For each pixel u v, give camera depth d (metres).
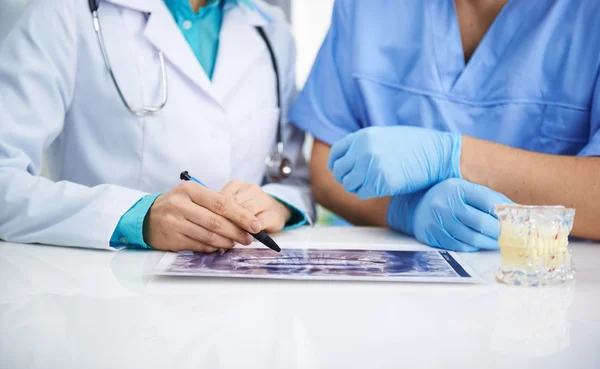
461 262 0.83
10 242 0.96
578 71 1.17
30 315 0.56
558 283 0.73
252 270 0.75
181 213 0.88
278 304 0.61
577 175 1.02
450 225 0.94
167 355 0.46
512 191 1.04
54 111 1.13
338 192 1.34
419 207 1.02
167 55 1.23
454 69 1.25
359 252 0.89
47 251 0.90
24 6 1.17
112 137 1.22
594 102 1.14
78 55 1.19
